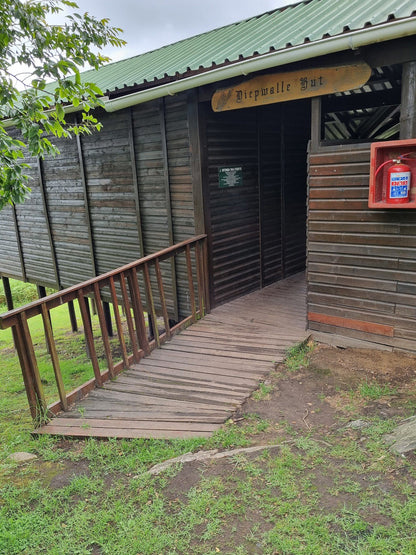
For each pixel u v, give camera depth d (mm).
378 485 2395
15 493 2689
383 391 3418
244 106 4379
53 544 2248
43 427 3451
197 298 5719
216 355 4406
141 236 6227
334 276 4289
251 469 2639
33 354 3475
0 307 15336
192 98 4977
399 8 3350
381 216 3852
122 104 5117
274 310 5555
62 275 8117
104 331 4094
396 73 5480
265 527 2207
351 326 4273
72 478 2811
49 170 7562
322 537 2088
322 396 3480
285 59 3646
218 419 3291
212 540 2158
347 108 6516
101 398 3824
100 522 2357
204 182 5227
